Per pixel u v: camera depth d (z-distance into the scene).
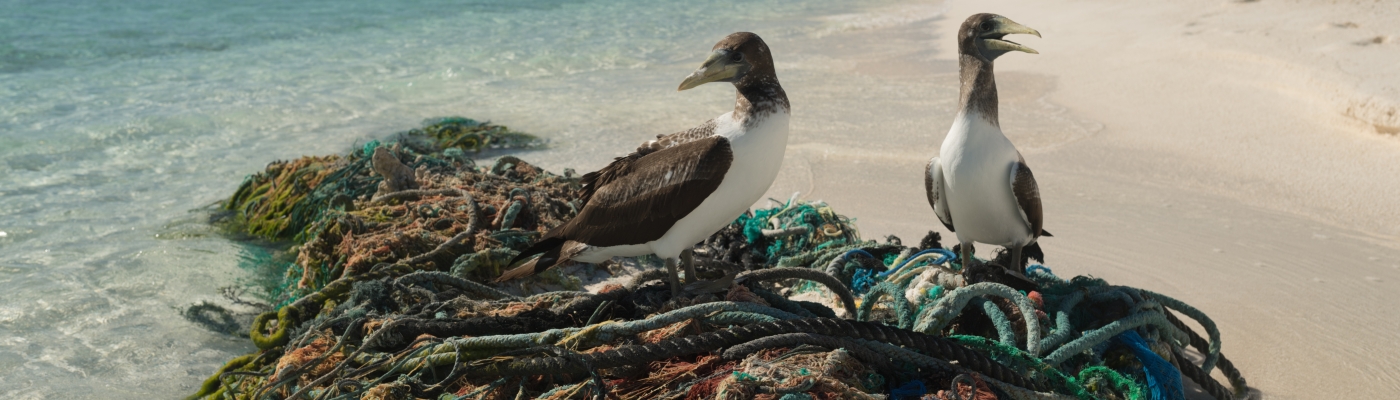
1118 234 8.58
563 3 27.66
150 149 11.89
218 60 18.30
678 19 25.61
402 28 22.59
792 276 5.61
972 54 5.39
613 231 5.11
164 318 6.89
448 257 7.05
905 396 4.52
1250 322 6.61
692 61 19.17
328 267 7.18
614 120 13.79
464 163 9.52
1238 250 8.14
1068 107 14.20
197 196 10.01
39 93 14.88
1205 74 15.74
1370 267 7.73
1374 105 12.12
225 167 11.17
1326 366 5.91
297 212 8.60
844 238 7.65
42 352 6.29
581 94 15.70
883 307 6.04
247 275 7.80
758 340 4.57
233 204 9.62
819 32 24.31
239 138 12.59
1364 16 18.55
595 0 28.53
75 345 6.41
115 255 8.13
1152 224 8.88
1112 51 18.47
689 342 4.60
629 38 21.86
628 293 5.43
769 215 8.00
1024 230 5.70
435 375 4.86
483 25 23.39
